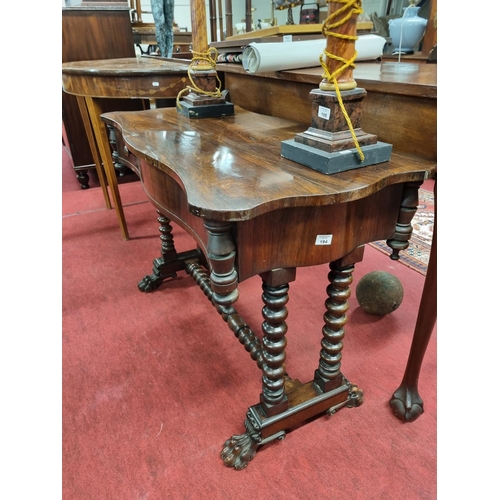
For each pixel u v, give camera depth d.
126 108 2.14
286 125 0.90
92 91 1.31
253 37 1.08
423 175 0.59
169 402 0.95
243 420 0.90
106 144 1.55
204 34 0.97
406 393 0.89
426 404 0.93
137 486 0.76
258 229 0.56
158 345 1.14
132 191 2.35
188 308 1.30
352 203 0.61
